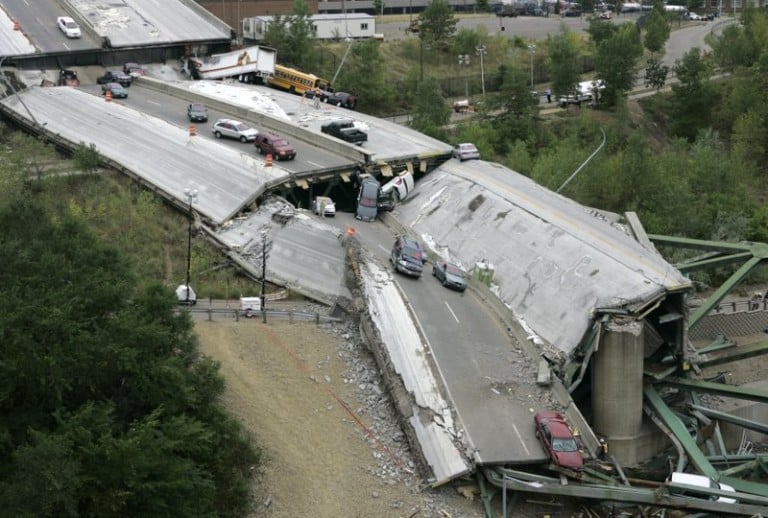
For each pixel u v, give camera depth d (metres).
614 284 76.00
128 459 52.62
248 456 62.34
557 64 157.50
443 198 96.69
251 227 89.69
